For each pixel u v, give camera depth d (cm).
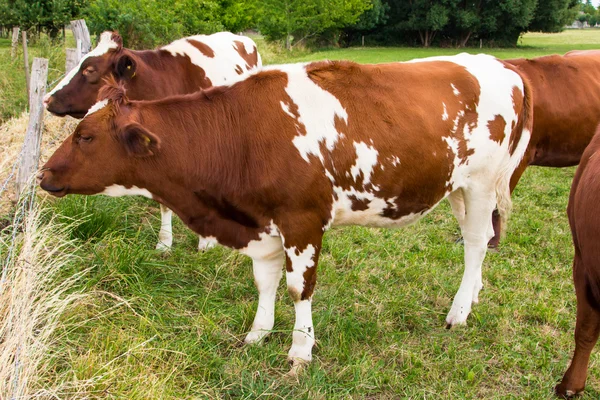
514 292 472
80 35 751
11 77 1079
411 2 3903
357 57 2623
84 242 479
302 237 355
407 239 573
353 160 357
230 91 360
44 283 377
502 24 3884
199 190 357
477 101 396
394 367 375
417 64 401
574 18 4109
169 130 350
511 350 397
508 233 589
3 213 504
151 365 326
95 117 343
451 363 380
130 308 373
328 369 370
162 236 521
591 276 285
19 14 1958
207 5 1781
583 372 332
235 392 340
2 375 263
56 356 322
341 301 448
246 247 374
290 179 343
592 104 538
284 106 351
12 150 674
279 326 411
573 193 315
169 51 574
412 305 445
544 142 543
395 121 364
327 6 3253
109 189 360
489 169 411
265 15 3027
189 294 441
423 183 381
